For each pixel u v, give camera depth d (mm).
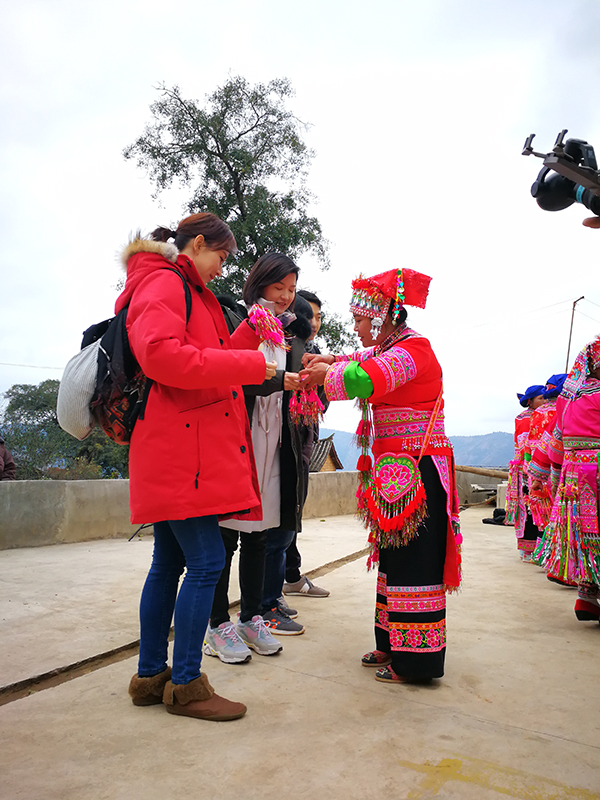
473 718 2051
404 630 2322
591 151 1360
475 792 1590
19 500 5363
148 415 1966
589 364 3359
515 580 4367
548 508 4492
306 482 2955
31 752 1780
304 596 3736
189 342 2027
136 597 3518
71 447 19406
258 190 17922
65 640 2736
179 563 2191
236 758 1757
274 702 2166
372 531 2488
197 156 18500
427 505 2359
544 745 1860
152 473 1942
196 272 2100
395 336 2488
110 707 2104
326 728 1959
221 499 1993
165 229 2229
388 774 1675
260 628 2736
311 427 2947
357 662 2600
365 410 2508
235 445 2076
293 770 1693
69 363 2039
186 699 2020
